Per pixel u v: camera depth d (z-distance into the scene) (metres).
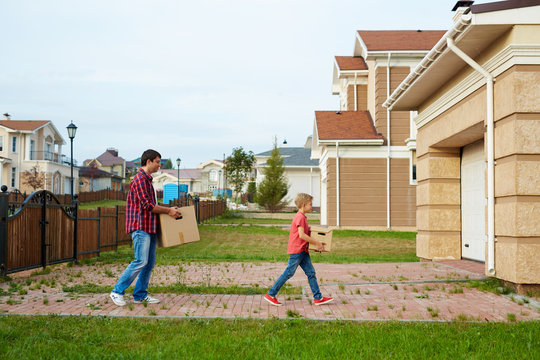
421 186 11.33
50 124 48.78
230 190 59.34
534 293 6.45
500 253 6.98
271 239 18.09
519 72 6.54
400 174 21.92
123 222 14.38
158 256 12.71
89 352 3.85
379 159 21.95
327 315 5.45
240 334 4.49
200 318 5.14
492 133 7.17
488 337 4.40
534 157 6.54
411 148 21.41
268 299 6.00
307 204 6.06
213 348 4.00
